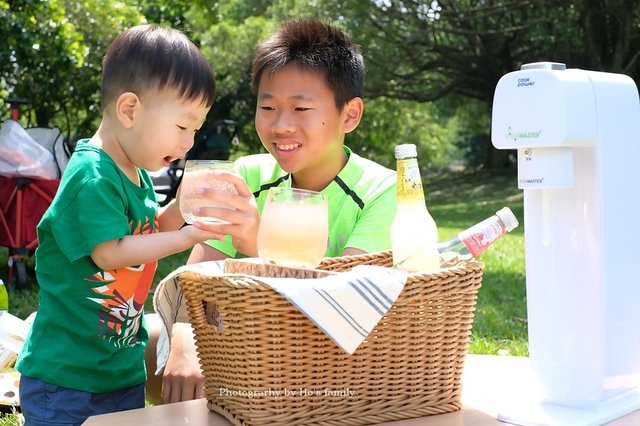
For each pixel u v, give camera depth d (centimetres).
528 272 137
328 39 173
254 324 117
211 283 120
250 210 141
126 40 150
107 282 152
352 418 125
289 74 167
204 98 151
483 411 136
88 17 864
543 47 1503
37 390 156
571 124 120
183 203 142
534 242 135
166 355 136
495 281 490
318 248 134
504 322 379
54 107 923
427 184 1828
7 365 248
